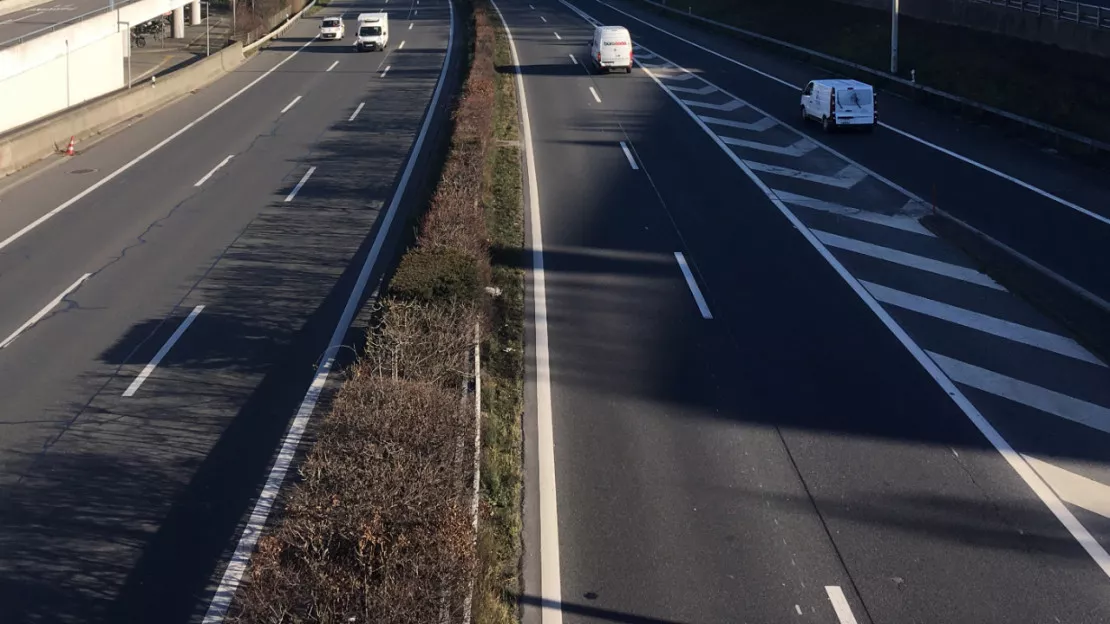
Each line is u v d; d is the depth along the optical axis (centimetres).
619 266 1775
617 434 1171
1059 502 1020
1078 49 3319
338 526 821
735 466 1095
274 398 1289
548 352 1409
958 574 901
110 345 1464
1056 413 1216
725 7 6006
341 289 1708
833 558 927
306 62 4762
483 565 864
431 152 2781
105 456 1138
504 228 1991
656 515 1002
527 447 1141
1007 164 2514
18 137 2672
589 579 900
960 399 1255
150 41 5547
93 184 2489
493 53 4334
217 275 1781
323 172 2583
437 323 1289
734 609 855
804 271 1744
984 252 1839
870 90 2878
